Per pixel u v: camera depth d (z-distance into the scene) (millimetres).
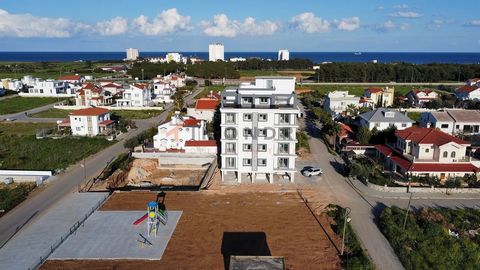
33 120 110688
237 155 60281
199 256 39375
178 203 53375
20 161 71250
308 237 43531
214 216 49000
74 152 77750
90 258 38875
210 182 61469
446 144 60406
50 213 49594
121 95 148875
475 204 52812
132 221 47375
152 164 72688
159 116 117750
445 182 57594
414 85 192000
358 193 56812
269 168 60438
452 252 39844
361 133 77500
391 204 52875
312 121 111375
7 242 42125
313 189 58500
